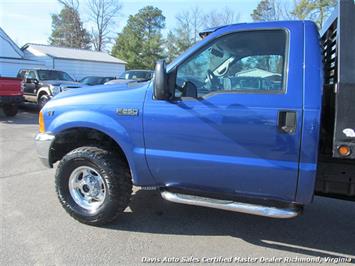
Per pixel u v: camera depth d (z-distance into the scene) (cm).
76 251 356
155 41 5388
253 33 337
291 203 341
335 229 419
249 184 344
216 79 353
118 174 392
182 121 349
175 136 355
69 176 413
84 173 411
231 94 337
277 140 322
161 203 479
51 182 563
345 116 295
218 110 337
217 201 360
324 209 476
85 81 1772
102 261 340
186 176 364
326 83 362
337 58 304
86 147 406
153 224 419
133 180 389
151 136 364
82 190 416
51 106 415
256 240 389
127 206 423
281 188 333
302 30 322
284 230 413
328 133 326
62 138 414
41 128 425
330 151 329
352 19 293
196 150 351
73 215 412
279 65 329
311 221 439
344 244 385
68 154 408
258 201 351
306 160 318
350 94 292
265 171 331
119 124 375
